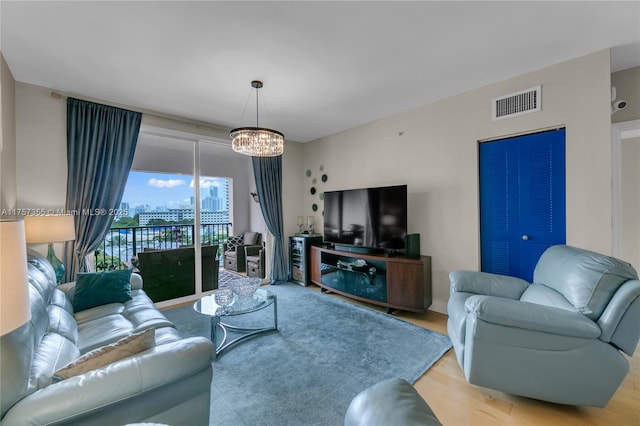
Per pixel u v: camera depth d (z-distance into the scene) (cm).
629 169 296
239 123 387
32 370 105
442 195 311
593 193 223
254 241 565
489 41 204
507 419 153
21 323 81
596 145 221
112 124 305
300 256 449
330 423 150
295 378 191
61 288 233
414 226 336
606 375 143
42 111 268
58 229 240
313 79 258
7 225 78
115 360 116
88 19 174
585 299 150
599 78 219
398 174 352
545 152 248
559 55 225
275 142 255
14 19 172
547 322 145
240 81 261
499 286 217
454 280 226
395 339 248
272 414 157
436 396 173
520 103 256
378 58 225
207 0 159
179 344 126
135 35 191
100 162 297
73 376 106
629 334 140
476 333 156
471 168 288
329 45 206
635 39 203
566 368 147
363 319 296
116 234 364
